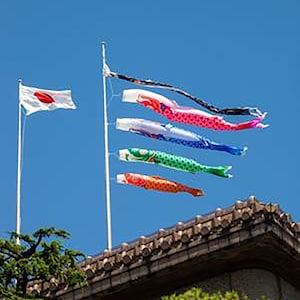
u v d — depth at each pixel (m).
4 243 35.66
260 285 38.91
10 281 35.44
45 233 36.00
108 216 46.12
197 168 52.97
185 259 37.88
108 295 39.09
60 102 53.09
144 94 53.66
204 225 37.97
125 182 52.00
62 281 38.69
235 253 37.91
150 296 39.62
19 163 48.34
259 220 36.97
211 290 39.06
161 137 53.53
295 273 39.75
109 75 52.84
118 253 39.09
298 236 38.41
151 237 38.91
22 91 52.78
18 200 46.97
